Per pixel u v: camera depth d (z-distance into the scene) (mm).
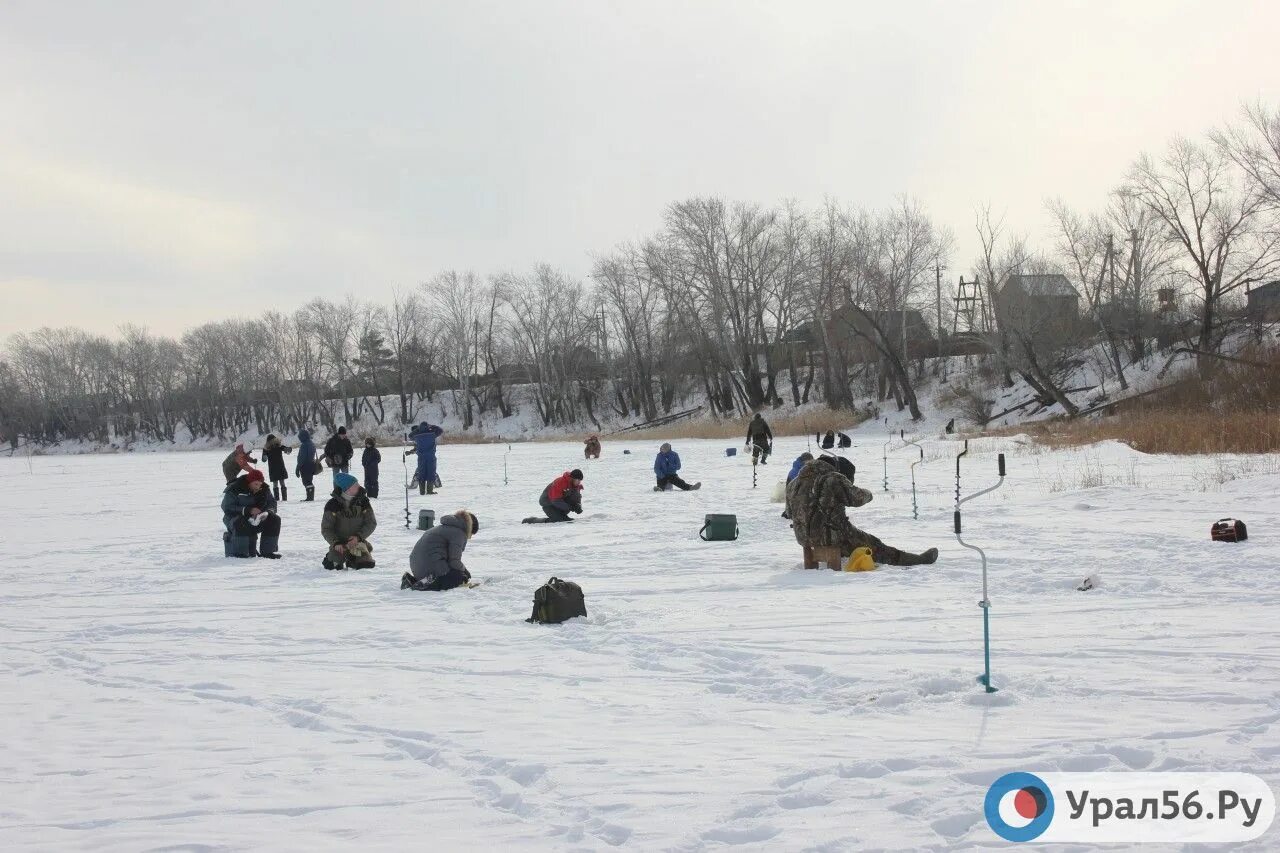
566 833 4551
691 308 73125
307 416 115938
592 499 24797
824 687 7086
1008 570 11898
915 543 14648
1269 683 6605
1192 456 26359
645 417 87938
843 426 61719
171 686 8078
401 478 36281
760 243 71062
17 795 5402
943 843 4227
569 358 93750
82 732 6727
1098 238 59438
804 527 12930
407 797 5156
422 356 107500
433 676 8062
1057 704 6336
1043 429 43344
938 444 39250
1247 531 13836
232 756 6027
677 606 10656
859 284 67562
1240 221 50906
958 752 5422
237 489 16688
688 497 24203
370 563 15031
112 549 18688
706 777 5211
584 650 8828
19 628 11039
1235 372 44219
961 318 75625
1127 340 60781
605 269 88188
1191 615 9016
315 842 4562
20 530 23031
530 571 13766
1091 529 14938
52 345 125812
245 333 114938
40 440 126125
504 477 34281
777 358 73750
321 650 9320
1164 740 5473
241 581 14227
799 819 4551
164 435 121375
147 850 4531
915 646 8258
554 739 6074
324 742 6270
